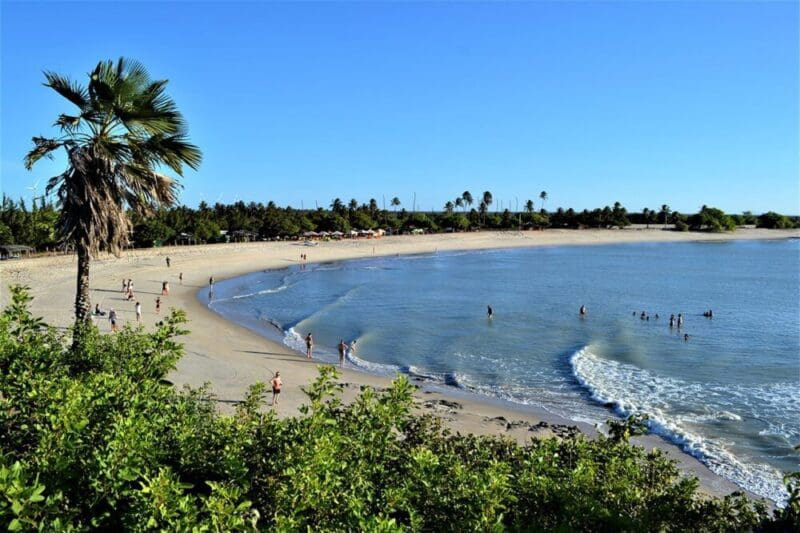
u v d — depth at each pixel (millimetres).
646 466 9141
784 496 18016
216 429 7070
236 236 127250
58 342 10016
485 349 38844
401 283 77625
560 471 7684
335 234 146125
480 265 107000
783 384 30828
